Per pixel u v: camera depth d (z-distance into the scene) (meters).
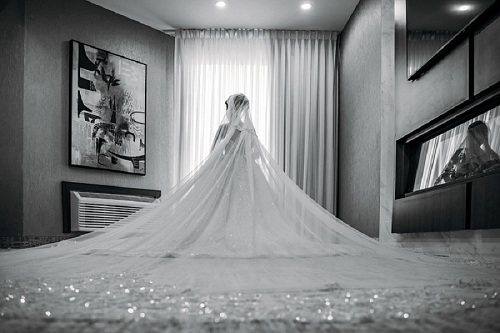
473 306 0.94
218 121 6.38
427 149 3.61
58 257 1.96
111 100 5.66
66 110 5.28
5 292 1.10
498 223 2.38
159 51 6.32
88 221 5.18
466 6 2.79
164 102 6.36
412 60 3.75
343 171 6.12
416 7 3.68
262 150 2.88
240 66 6.46
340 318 0.83
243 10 5.87
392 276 1.51
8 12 4.92
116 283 1.27
